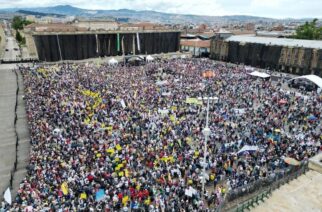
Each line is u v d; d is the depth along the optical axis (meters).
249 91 50.94
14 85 56.75
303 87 57.09
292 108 42.88
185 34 123.62
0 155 30.92
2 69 71.44
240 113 39.75
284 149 29.20
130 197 21.66
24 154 30.95
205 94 47.84
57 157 26.47
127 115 37.41
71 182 22.80
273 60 78.62
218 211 20.02
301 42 75.12
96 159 26.14
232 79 60.09
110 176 23.73
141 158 26.69
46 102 41.66
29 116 38.00
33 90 48.03
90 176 23.23
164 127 33.88
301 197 22.70
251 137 31.80
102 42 90.69
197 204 21.34
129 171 24.58
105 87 50.16
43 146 28.89
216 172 25.48
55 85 50.72
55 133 31.58
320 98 48.59
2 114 42.34
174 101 44.00
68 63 78.06
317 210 21.30
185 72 66.12
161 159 26.20
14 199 22.27
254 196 22.38
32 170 25.16
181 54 103.88
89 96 44.88
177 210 20.56
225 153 28.50
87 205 20.59
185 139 30.86
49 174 23.80
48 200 20.84
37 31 80.38
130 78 58.44
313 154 28.42
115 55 94.38
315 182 24.67
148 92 48.25
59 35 81.94
